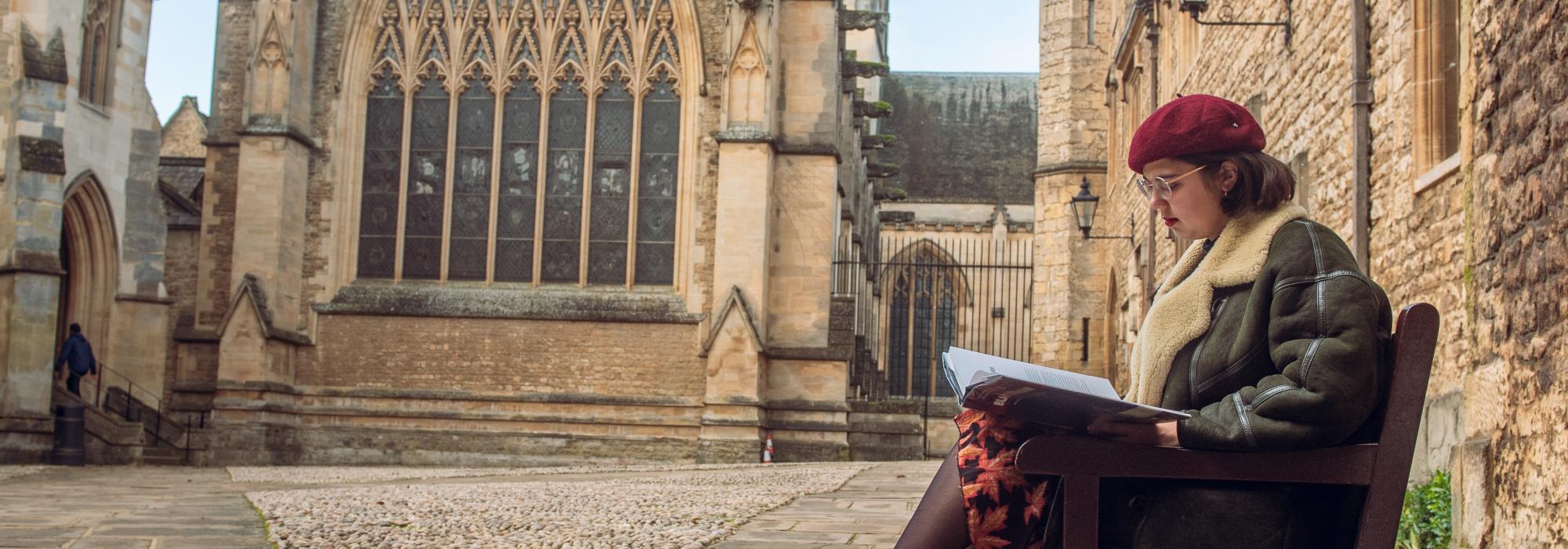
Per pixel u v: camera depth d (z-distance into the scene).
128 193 28.08
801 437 28.17
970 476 3.20
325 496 13.35
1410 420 2.96
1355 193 11.80
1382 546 2.94
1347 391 2.87
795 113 28.97
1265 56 15.58
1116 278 30.19
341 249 29.17
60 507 11.80
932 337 52.19
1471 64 7.03
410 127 29.52
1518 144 6.34
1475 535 6.77
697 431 28.06
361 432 28.59
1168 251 22.06
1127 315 27.75
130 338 27.97
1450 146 10.38
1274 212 3.27
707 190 28.72
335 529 9.16
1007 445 3.22
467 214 29.41
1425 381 2.97
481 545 8.20
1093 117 32.91
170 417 28.59
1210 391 3.19
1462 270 9.47
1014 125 59.84
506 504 11.89
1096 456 3.00
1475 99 6.96
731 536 8.99
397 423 28.59
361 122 29.53
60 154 24.58
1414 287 10.63
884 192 46.09
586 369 28.50
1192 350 3.27
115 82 27.33
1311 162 13.45
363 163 29.55
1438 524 8.54
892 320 52.44
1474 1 7.00
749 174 27.98
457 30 29.62
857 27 34.19
